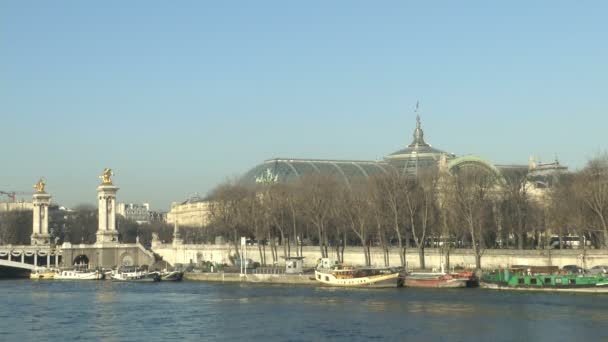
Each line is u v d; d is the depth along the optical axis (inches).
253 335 5689.0
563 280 7785.4
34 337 5777.6
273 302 7514.8
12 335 5866.1
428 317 6245.1
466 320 6058.1
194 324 6259.8
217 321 6378.0
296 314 6619.1
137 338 5684.1
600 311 6378.0
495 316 6215.6
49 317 6771.7
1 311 7209.6
